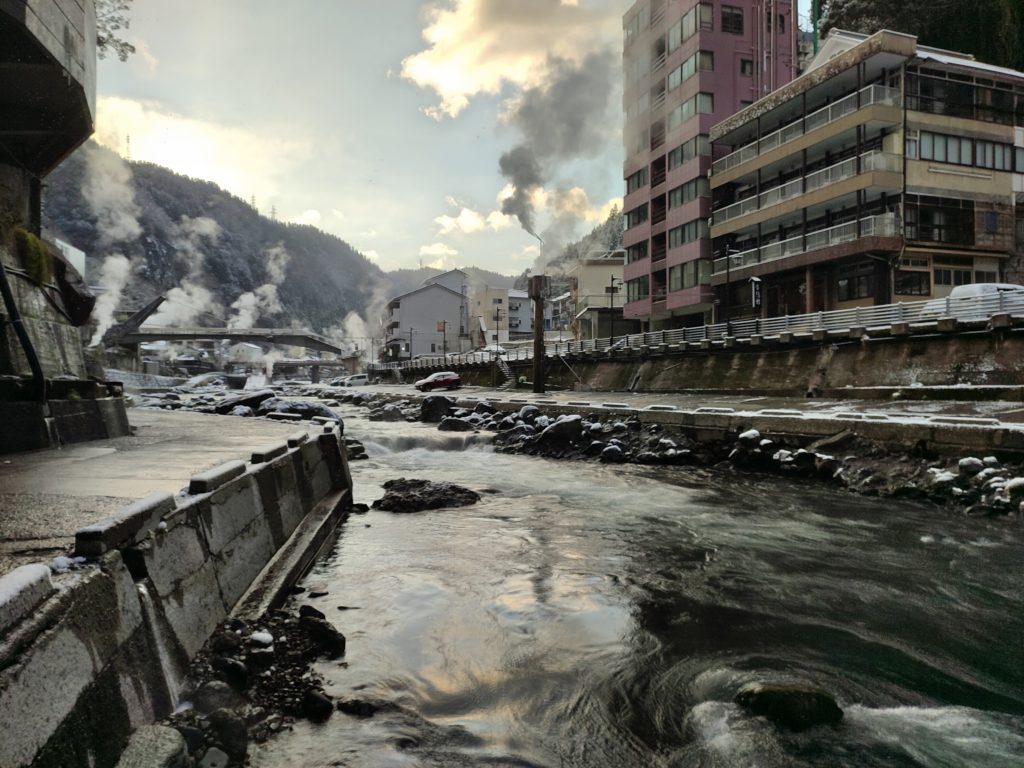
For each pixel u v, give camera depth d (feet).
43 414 32.09
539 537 31.53
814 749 13.20
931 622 20.72
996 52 129.39
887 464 43.52
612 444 61.00
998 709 15.10
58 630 9.15
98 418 38.37
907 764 12.69
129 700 10.59
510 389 146.41
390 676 15.80
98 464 25.98
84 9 42.09
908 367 67.31
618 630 19.70
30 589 8.84
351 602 21.06
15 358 34.81
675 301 135.03
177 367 297.74
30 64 37.60
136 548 12.58
